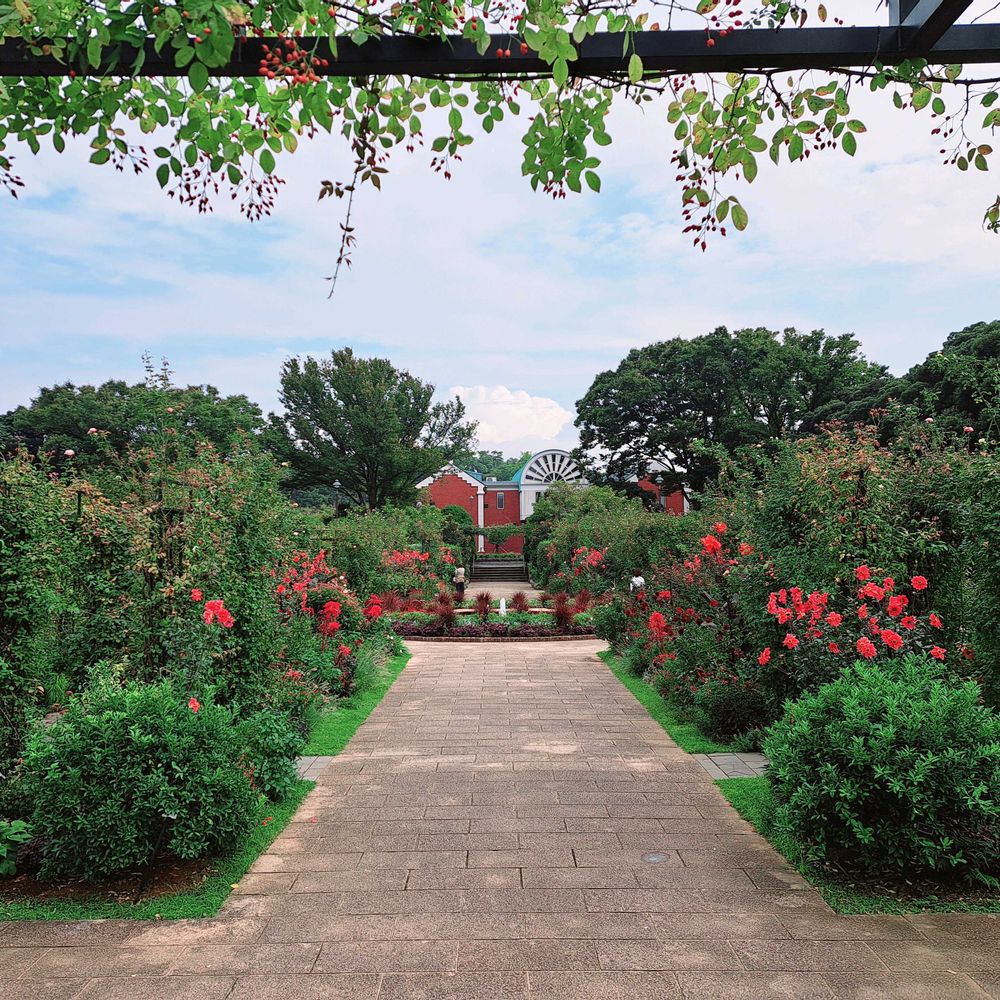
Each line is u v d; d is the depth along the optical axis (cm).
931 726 347
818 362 3369
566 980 268
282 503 726
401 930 309
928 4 203
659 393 3531
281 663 649
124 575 544
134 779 356
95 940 302
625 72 232
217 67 213
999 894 336
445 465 4056
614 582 1460
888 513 572
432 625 1485
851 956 283
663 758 585
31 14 196
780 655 581
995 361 598
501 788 509
